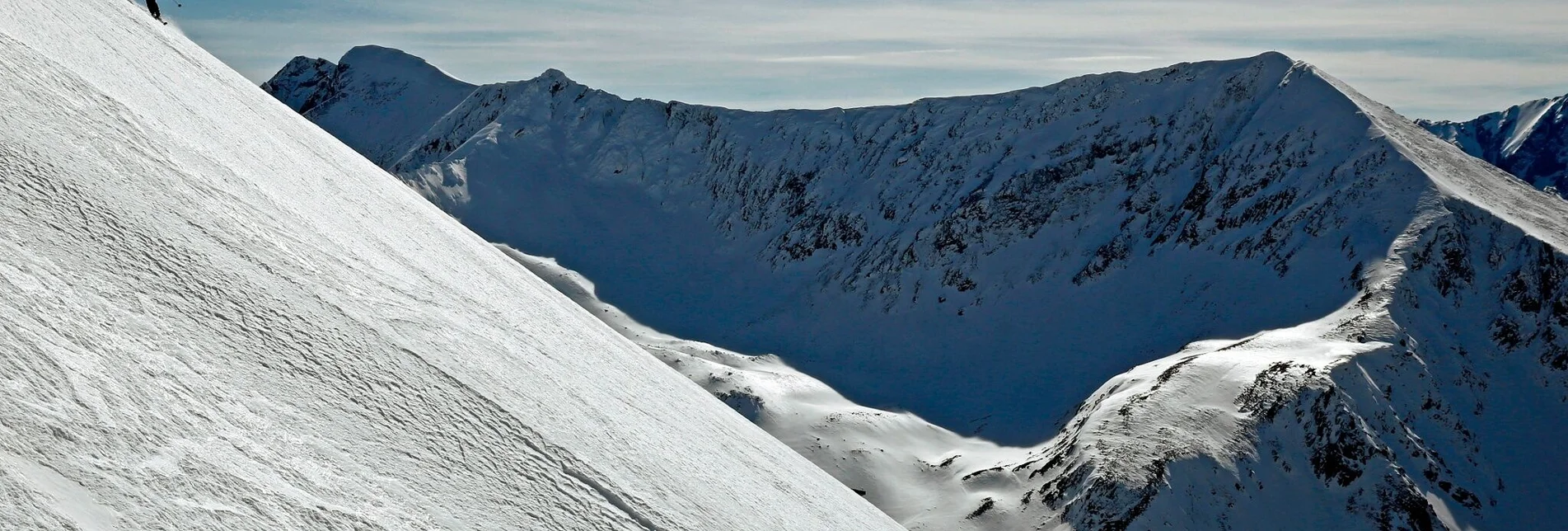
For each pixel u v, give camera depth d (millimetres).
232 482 9422
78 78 16641
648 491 15961
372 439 11766
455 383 14594
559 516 13047
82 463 8273
